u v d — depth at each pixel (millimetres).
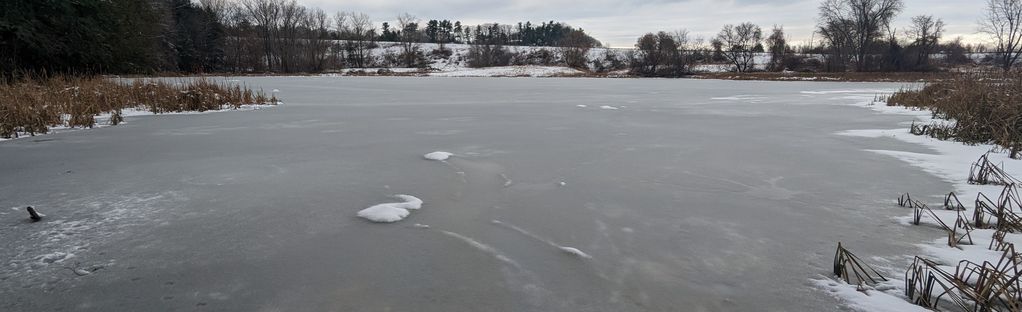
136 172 6051
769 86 31375
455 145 8000
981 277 2893
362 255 3564
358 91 23344
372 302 2902
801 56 63406
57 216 4359
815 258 3541
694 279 3213
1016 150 7215
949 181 5723
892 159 6977
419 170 6184
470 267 3375
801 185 5555
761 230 4105
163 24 40625
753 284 3145
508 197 5016
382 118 11781
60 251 3598
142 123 10781
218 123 10789
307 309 2820
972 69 15781
